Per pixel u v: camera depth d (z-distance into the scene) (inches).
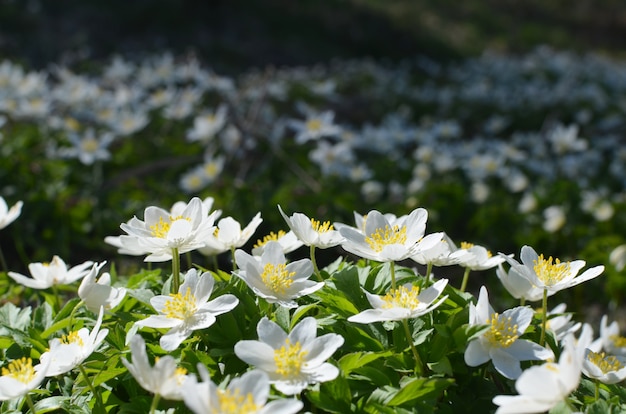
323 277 16.8
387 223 15.3
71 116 44.5
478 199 39.4
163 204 33.6
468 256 15.6
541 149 46.8
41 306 17.8
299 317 15.2
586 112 59.1
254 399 12.2
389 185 42.1
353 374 14.2
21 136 39.1
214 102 53.9
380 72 76.7
